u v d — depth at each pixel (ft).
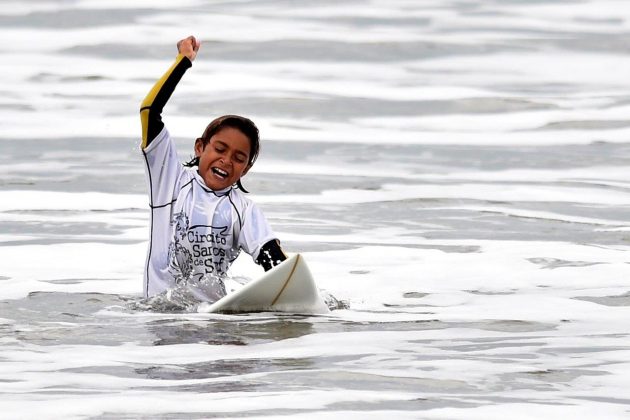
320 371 68.13
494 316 84.33
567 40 243.60
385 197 135.23
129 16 254.68
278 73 210.79
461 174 149.69
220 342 75.31
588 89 205.57
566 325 81.66
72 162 151.02
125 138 166.30
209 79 204.33
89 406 60.54
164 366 69.10
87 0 269.85
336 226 120.47
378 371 68.28
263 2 274.57
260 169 149.28
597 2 281.33
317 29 245.86
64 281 95.40
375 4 275.80
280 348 73.87
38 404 60.95
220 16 256.73
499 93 200.34
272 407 60.70
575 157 160.45
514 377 67.36
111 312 84.07
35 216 122.21
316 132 173.58
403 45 234.99
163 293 87.30
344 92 198.80
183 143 161.79
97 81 204.64
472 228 119.75
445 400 62.44
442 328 80.33
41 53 224.74
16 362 69.82
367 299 90.68
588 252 107.76
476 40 241.55
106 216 122.83
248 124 87.92
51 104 187.83
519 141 170.60
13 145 160.66
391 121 181.98
